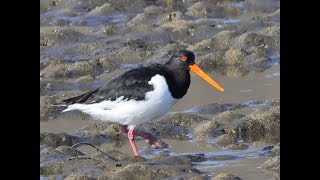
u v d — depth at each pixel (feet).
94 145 42.70
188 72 41.78
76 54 62.85
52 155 39.27
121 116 41.24
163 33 66.08
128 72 41.34
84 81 55.72
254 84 54.29
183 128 45.39
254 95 51.29
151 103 40.75
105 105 41.16
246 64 59.26
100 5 74.79
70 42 65.46
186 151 41.52
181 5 75.46
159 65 41.83
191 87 53.47
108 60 59.82
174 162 38.81
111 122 45.70
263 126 44.14
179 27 66.90
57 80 55.93
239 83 54.75
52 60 60.08
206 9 72.69
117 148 42.96
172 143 43.32
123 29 67.36
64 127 46.24
